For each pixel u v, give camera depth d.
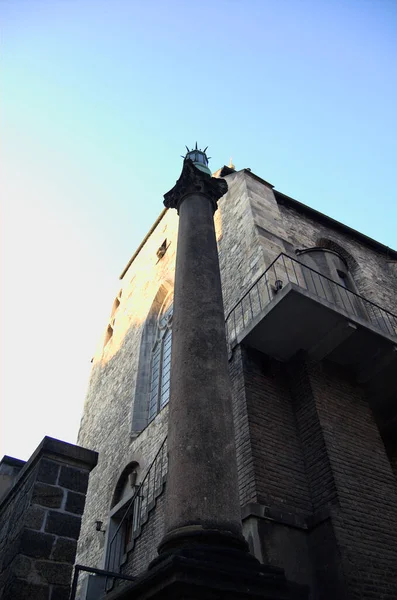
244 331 9.16
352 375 9.70
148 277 19.27
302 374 9.04
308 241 14.62
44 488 5.83
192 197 9.20
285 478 7.67
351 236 16.58
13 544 5.59
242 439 7.99
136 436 13.84
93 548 12.98
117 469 13.91
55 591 5.16
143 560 10.15
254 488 7.23
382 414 9.88
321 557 6.78
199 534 4.71
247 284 11.02
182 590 4.00
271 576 4.61
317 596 6.54
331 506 7.22
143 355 16.30
